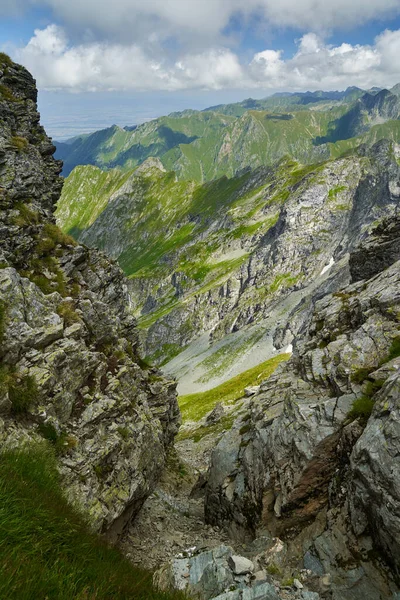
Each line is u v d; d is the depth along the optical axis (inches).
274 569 716.0
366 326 1080.8
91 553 440.1
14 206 1212.5
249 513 985.5
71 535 440.5
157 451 1109.1
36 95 1630.2
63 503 518.9
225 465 1157.7
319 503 843.4
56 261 1216.2
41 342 817.5
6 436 626.5
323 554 710.5
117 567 441.4
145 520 1076.5
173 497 1407.5
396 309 1061.8
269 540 848.3
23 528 370.9
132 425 971.9
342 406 892.0
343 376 983.0
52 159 1572.3
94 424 845.8
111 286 1470.2
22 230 1164.5
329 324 1309.1
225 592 552.4
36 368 767.1
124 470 860.0
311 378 1092.5
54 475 594.6
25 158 1349.7
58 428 743.7
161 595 423.5
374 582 623.8
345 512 743.7
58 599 304.5
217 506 1126.4
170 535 1041.5
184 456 2549.2
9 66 1544.0
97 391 913.5
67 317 965.8
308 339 1444.4
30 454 574.9
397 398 713.6
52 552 383.9
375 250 1804.9
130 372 1147.9
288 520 856.3
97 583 368.2
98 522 697.0
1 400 668.1
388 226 1886.1
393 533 599.2
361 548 673.6
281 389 1240.2
